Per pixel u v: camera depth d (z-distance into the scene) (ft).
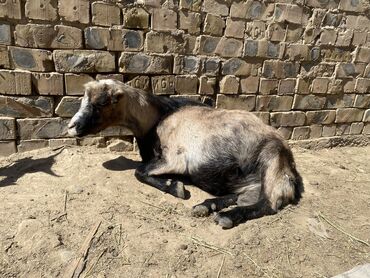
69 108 4.08
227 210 3.31
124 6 3.92
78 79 4.01
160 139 3.73
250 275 2.61
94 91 3.40
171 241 2.87
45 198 3.25
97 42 3.94
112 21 3.92
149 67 4.21
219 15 4.33
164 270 2.58
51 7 3.69
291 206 3.54
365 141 5.78
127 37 4.03
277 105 5.03
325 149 5.53
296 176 3.80
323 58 5.09
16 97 3.86
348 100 5.49
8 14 3.58
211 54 4.45
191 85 4.47
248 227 3.11
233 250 2.83
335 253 2.93
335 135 5.63
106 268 2.55
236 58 4.58
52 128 4.11
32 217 2.95
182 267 2.62
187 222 3.16
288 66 4.90
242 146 3.44
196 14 4.22
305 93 5.14
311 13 4.81
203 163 3.48
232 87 4.68
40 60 3.82
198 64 4.42
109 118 3.57
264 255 2.81
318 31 4.91
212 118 3.61
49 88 3.93
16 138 4.00
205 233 3.02
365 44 5.26
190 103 3.99
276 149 3.43
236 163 3.45
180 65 4.34
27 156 3.99
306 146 5.40
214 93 4.65
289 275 2.64
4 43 3.66
